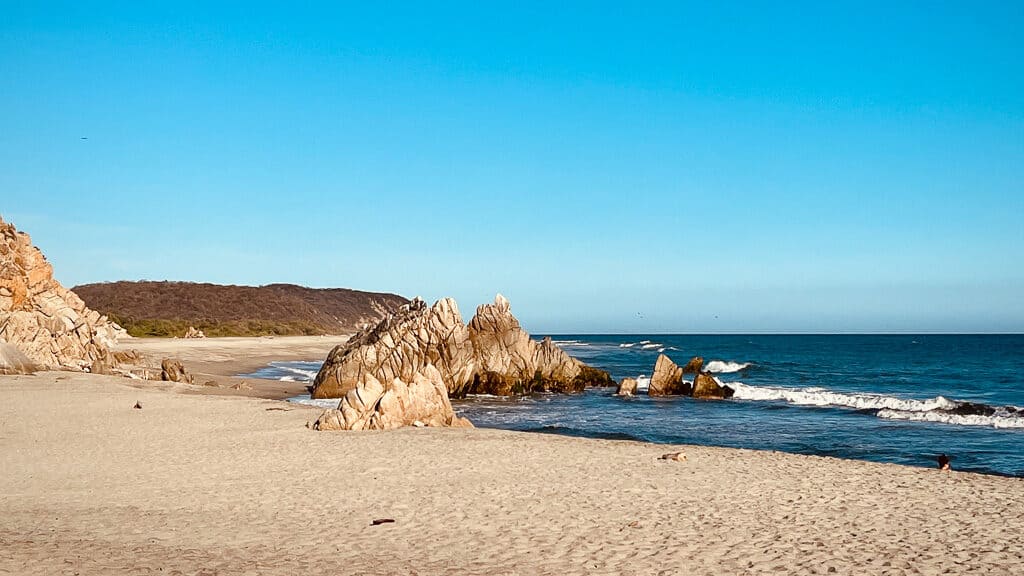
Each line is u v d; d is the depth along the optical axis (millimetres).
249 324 142375
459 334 43875
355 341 45062
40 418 25406
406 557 10023
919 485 15320
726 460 18422
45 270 45812
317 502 13617
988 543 10891
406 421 24891
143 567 9188
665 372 45438
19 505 13297
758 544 10758
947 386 52188
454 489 14758
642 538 11078
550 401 41656
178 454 19047
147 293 146375
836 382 55781
